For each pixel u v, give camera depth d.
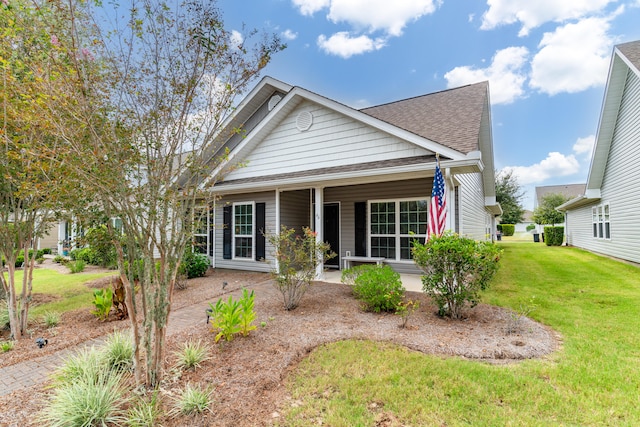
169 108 3.08
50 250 19.38
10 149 4.07
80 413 2.63
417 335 4.37
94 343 4.52
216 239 11.40
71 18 2.75
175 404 2.90
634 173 10.37
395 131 7.57
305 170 9.41
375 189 9.86
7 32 2.98
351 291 7.15
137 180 3.04
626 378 3.22
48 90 2.64
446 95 11.23
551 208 33.50
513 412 2.73
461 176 8.89
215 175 3.84
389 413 2.76
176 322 5.25
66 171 2.79
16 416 2.81
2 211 4.75
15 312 4.85
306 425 2.64
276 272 6.13
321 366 3.56
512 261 12.51
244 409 2.85
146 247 3.05
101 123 2.86
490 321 4.98
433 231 6.01
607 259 12.19
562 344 4.10
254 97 12.48
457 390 3.04
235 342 4.18
